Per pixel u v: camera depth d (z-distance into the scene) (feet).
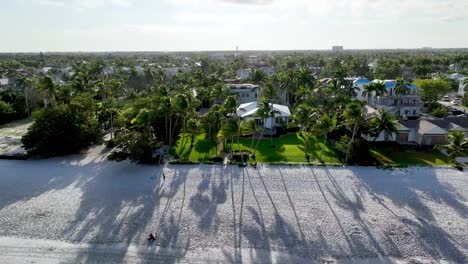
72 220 104.47
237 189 124.57
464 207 110.32
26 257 87.97
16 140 192.95
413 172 138.10
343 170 140.87
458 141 145.07
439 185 126.11
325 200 115.85
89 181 132.98
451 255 87.76
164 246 91.97
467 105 269.23
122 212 108.99
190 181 131.85
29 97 261.85
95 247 91.66
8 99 252.62
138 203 114.73
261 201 115.55
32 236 96.68
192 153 165.07
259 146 175.42
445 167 142.72
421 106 255.29
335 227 99.96
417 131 174.70
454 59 547.08
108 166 148.77
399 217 104.73
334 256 88.02
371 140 177.47
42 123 157.38
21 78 253.03
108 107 206.90
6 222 103.60
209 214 107.45
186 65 621.72
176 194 121.08
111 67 551.59
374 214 106.52
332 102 210.79
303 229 99.25
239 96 279.28
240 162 149.28
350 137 164.76
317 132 158.30
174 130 183.11
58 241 94.38
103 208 111.65
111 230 99.19
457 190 122.11
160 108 160.56
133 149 145.38
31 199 118.21
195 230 99.04
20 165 151.23
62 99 208.85
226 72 454.40
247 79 366.84
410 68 422.41
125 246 91.97
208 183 129.90
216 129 199.72
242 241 94.12
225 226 100.99
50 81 203.00
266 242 93.61
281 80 278.05
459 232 96.89
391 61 444.96
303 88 240.32
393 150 165.89
